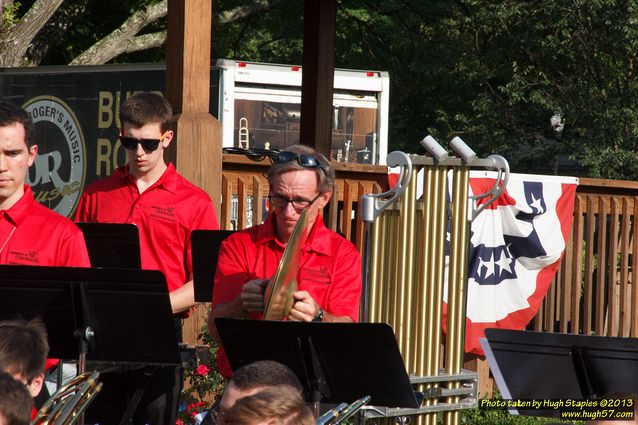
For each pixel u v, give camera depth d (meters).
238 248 9.59
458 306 12.29
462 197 12.26
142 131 11.95
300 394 7.41
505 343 9.61
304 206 9.08
